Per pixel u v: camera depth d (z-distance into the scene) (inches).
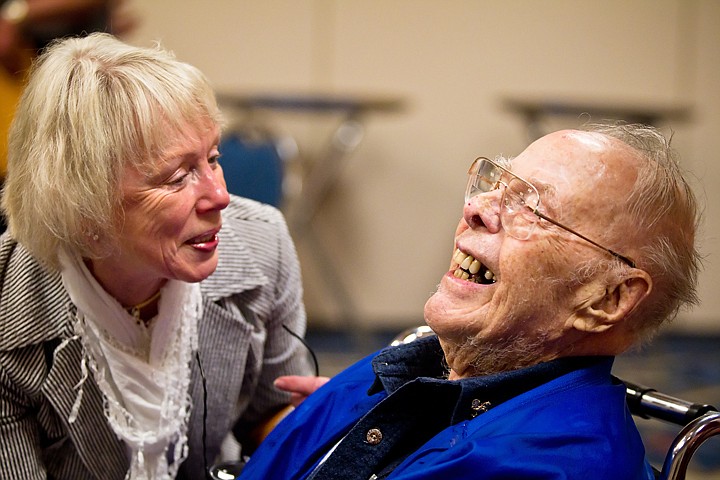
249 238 61.2
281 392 65.5
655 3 188.7
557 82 188.9
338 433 49.6
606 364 45.3
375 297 191.2
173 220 48.9
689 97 191.6
